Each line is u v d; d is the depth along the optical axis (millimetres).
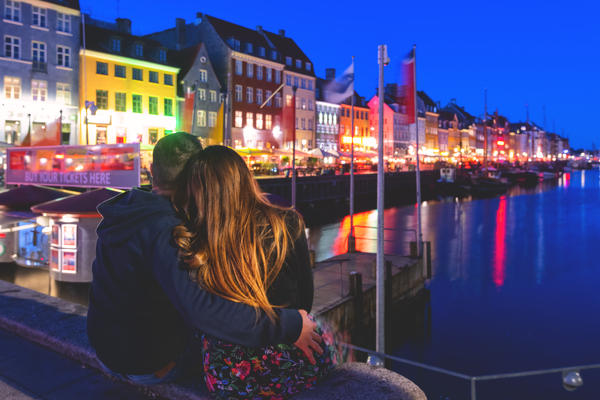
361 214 44188
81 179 14492
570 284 20484
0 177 29625
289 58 66188
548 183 91938
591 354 13164
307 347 1482
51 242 12672
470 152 121938
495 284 20422
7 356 2549
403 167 77062
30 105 37875
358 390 1739
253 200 1420
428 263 17922
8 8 36969
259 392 1531
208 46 58344
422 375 12086
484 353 13391
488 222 39125
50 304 3207
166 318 1562
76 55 40844
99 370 2350
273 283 1483
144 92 46062
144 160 40219
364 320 13297
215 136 27016
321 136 71250
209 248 1330
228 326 1310
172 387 1907
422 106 98250
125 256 1432
